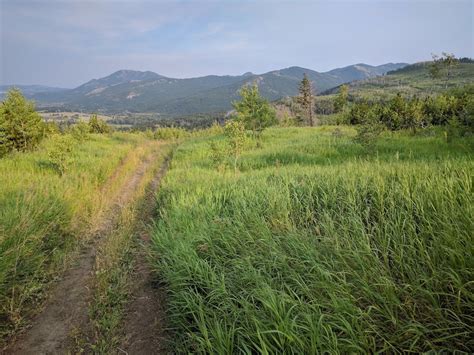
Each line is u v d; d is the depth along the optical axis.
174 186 10.02
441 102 26.61
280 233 4.96
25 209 6.77
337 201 6.06
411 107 26.23
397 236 3.93
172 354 3.46
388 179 6.57
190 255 4.70
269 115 26.09
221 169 13.66
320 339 2.61
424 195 4.89
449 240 3.30
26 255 5.40
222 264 4.61
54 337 3.98
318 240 4.59
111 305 4.54
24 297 4.54
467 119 13.93
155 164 20.36
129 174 16.59
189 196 8.05
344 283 3.13
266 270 4.13
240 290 3.87
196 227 5.88
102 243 7.12
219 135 33.47
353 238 4.20
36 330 4.12
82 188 11.05
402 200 5.12
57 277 5.42
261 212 6.11
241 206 6.60
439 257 3.31
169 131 47.03
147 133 48.44
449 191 4.66
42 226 6.77
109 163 16.64
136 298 4.76
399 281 3.20
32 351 3.73
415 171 6.48
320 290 3.37
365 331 2.60
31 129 19.09
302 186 7.30
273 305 3.03
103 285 4.94
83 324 4.20
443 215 3.92
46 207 7.63
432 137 15.48
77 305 4.65
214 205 6.96
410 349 2.40
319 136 23.36
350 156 14.07
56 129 30.95
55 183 10.53
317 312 2.95
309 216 5.54
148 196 11.73
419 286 2.83
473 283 2.82
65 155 13.28
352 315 2.72
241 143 14.05
